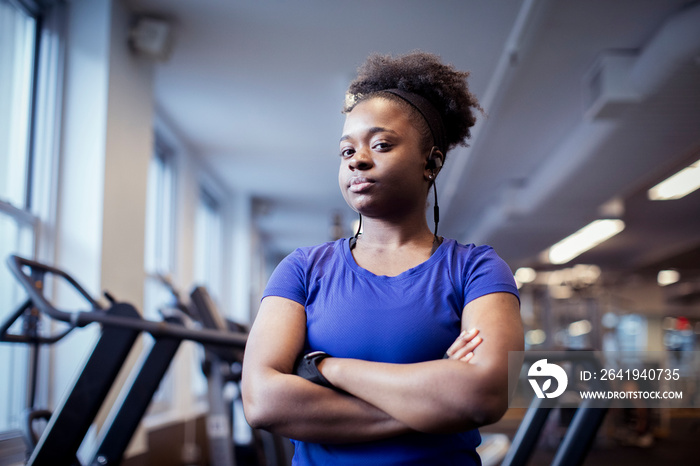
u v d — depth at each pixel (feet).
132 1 13.10
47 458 5.97
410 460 2.79
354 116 3.22
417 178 3.19
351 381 2.79
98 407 6.17
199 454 19.89
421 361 2.90
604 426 26.81
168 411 18.78
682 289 43.21
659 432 30.53
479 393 2.66
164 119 19.17
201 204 26.30
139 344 13.26
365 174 3.11
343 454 2.85
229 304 27.71
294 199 29.40
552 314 32.91
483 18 13.61
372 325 2.93
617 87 15.33
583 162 21.06
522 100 18.17
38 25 12.02
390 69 3.54
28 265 6.59
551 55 15.53
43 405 11.08
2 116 10.73
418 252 3.20
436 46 14.83
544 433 26.05
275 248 42.04
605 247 40.81
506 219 29.17
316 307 3.10
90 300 6.88
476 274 3.05
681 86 15.17
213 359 11.52
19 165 11.32
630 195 27.53
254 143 21.59
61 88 12.14
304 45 14.83
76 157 12.04
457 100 3.57
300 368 2.93
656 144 19.60
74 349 11.41
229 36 14.44
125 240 13.08
